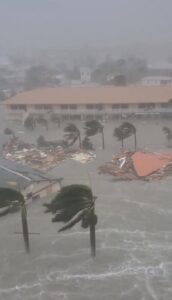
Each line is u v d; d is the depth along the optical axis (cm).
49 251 5075
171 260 4803
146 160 7538
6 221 5797
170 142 9131
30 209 6091
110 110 11238
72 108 11425
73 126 9156
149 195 6481
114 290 4338
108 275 4588
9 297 4291
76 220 4934
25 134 10456
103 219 5753
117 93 11719
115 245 5131
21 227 5628
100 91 12038
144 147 8831
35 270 4731
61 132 10462
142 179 7088
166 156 7756
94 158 8281
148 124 10738
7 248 5178
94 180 7138
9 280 4569
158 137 9550
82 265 4784
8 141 9331
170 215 5831
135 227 5534
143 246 5094
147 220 5712
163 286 4378
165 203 6191
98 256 4928
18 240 5341
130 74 19375
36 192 6300
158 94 11369
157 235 5331
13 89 18362
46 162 8125
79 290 4362
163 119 11062
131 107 11131
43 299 4244
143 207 6084
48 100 11650
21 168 6925
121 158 7831
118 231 5444
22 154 8631
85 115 11406
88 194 4838
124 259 4856
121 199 6366
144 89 11938
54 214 5178
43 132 10581
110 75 18650
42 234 5444
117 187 6819
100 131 9200
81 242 5238
